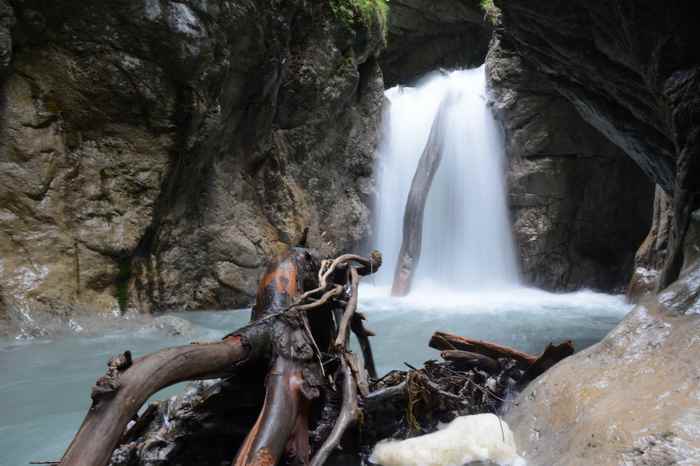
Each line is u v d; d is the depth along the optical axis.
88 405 4.69
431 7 20.06
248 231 11.46
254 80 11.16
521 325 9.58
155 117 9.28
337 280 4.37
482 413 3.74
